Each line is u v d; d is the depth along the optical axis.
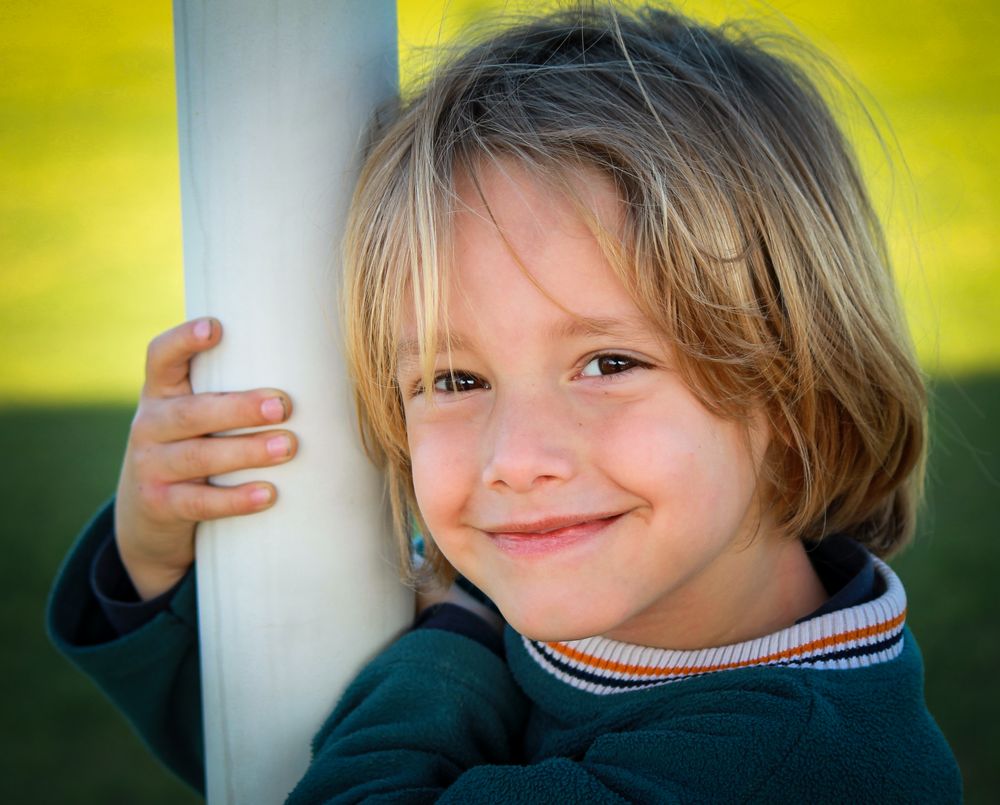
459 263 1.06
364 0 1.18
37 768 2.66
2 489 4.21
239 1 1.13
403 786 1.11
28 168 8.35
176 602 1.39
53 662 3.20
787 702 1.02
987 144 7.62
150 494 1.24
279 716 1.22
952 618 3.12
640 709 1.12
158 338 1.22
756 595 1.22
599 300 1.04
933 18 10.38
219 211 1.17
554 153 1.08
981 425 4.28
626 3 1.28
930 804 1.03
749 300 1.12
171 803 2.50
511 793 1.03
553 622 1.06
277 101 1.15
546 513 1.04
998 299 5.84
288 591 1.21
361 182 1.17
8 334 6.08
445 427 1.10
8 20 10.56
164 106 9.30
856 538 1.41
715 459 1.08
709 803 0.98
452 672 1.24
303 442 1.20
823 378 1.20
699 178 1.10
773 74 1.28
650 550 1.06
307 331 1.19
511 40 1.23
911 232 1.64
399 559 1.29
